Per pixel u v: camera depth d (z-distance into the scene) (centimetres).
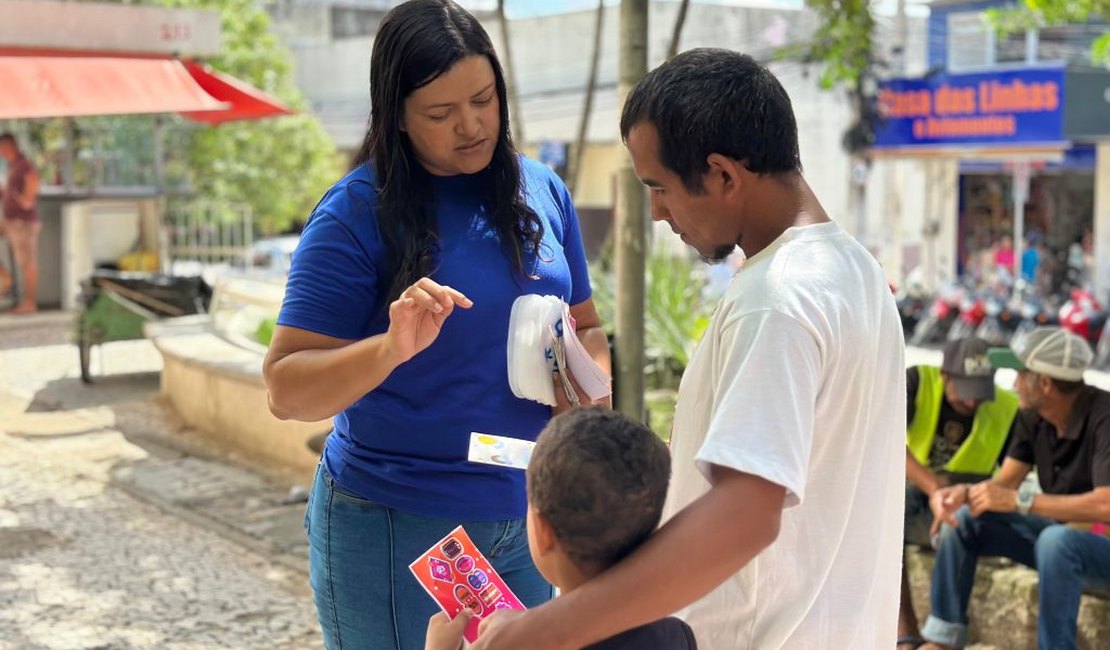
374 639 260
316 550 265
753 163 187
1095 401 423
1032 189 2064
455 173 261
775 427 173
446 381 254
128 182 1564
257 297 972
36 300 1556
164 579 554
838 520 190
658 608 170
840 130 1973
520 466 230
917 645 450
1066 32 1955
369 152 255
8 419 922
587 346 289
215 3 1867
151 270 1706
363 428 255
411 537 253
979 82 1689
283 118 1988
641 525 175
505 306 259
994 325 1502
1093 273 1838
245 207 1986
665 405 784
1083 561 407
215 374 852
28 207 1482
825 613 191
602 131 2083
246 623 501
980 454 464
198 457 801
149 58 874
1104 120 1623
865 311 188
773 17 1939
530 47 2161
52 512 665
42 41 810
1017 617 448
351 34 2858
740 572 194
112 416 931
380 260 250
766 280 183
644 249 552
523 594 273
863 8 820
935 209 2062
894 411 197
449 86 245
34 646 473
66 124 1479
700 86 186
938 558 445
